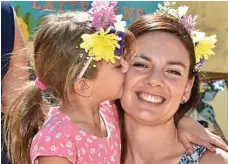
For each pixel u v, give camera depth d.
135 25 1.17
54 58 1.12
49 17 1.16
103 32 1.11
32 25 1.93
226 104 2.14
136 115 1.15
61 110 1.14
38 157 1.08
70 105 1.13
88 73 1.12
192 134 1.19
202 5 2.01
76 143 1.10
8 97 1.34
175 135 1.20
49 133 1.08
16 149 1.23
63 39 1.12
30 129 1.21
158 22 1.16
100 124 1.19
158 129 1.18
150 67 1.14
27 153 1.22
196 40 1.21
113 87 1.14
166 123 1.18
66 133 1.09
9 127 1.27
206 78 2.07
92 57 1.11
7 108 1.29
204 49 1.21
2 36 1.36
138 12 1.99
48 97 1.21
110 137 1.18
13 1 1.92
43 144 1.07
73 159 1.08
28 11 1.93
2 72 1.36
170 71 1.14
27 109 1.21
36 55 1.16
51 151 1.07
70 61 1.11
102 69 1.13
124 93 1.16
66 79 1.12
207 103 2.15
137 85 1.14
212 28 2.04
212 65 2.07
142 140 1.19
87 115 1.15
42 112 1.21
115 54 1.12
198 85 1.23
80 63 1.11
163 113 1.14
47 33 1.14
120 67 1.14
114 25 1.13
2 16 1.37
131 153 1.21
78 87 1.13
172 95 1.14
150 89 1.13
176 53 1.14
